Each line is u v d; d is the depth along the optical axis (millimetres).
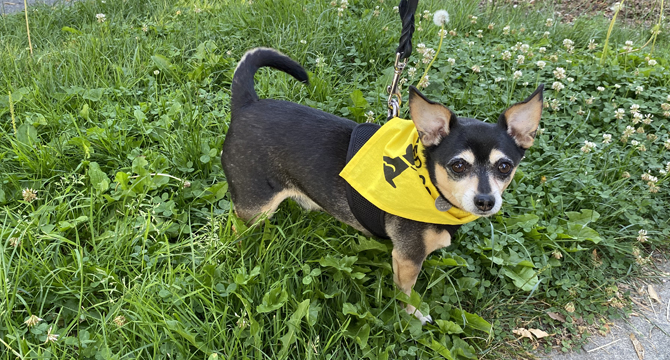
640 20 1445
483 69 945
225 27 1057
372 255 625
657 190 739
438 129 492
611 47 1166
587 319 609
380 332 534
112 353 481
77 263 545
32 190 625
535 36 1150
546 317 610
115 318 481
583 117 876
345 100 854
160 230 595
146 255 570
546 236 664
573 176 752
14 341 466
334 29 1032
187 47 1006
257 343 487
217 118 813
